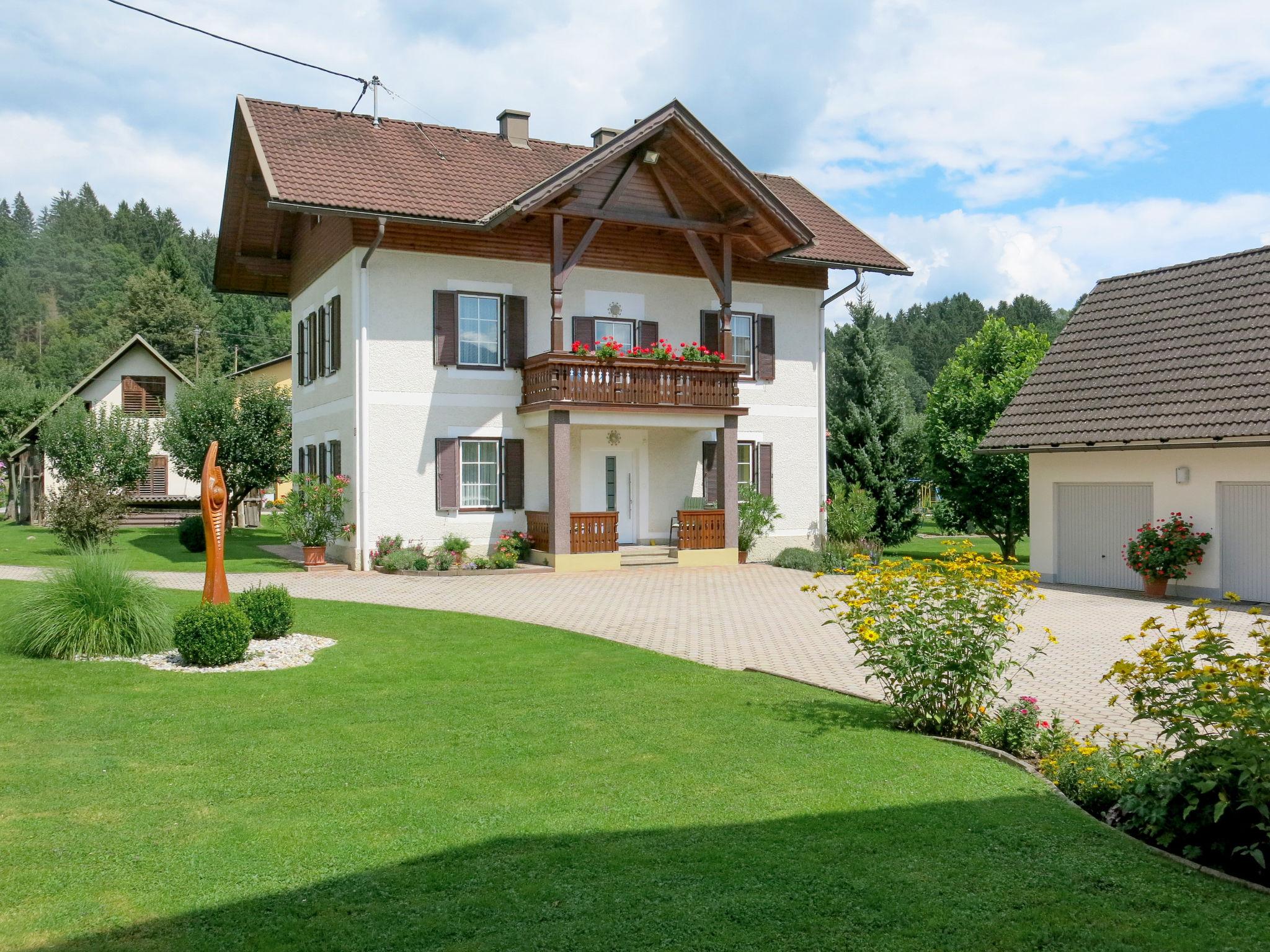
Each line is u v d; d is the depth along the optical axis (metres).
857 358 31.52
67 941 4.50
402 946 4.43
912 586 8.69
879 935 4.55
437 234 21.31
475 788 6.74
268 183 19.33
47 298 110.00
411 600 16.66
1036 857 5.50
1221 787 5.55
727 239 22.94
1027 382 22.83
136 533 31.59
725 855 5.49
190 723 8.46
